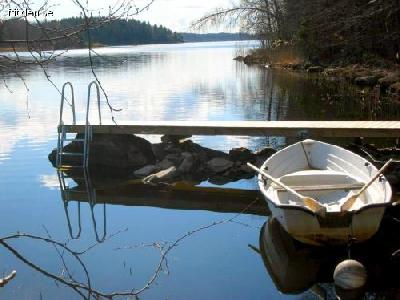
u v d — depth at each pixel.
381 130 8.65
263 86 21.12
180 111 15.17
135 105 16.42
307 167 7.49
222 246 5.98
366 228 5.36
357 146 9.59
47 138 11.78
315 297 4.77
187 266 5.44
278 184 6.00
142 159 9.84
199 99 17.73
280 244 6.01
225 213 7.31
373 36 19.72
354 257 5.47
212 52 60.28
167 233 6.50
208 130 9.30
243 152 9.61
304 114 14.06
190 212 7.40
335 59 24.97
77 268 5.43
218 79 24.67
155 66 34.91
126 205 7.79
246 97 18.02
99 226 6.84
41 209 7.56
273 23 26.06
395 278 4.99
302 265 5.45
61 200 7.98
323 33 22.14
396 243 5.75
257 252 5.77
